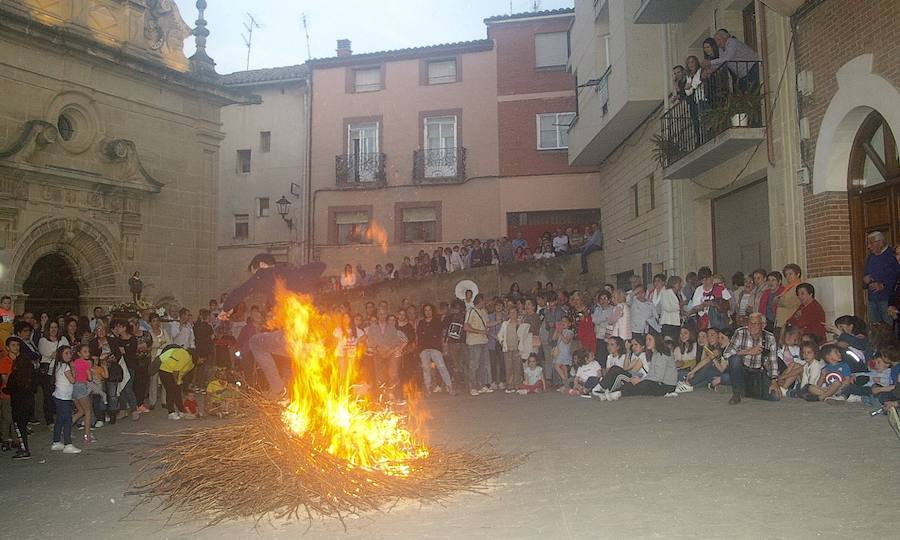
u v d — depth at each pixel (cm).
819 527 416
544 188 2825
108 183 1909
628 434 779
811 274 1110
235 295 670
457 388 1591
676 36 1636
